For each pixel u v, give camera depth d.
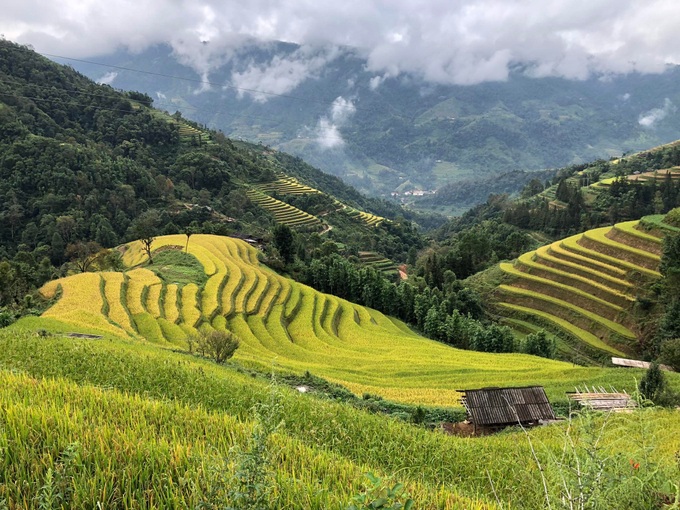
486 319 77.12
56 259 84.50
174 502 4.90
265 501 4.66
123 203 106.88
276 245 86.62
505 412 25.84
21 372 12.06
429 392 32.97
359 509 3.56
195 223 102.75
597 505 4.67
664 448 13.27
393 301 74.38
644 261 74.56
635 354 61.34
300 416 15.23
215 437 8.02
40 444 6.11
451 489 9.98
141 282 54.06
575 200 128.88
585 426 5.64
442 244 146.62
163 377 18.09
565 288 75.69
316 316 58.59
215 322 47.31
